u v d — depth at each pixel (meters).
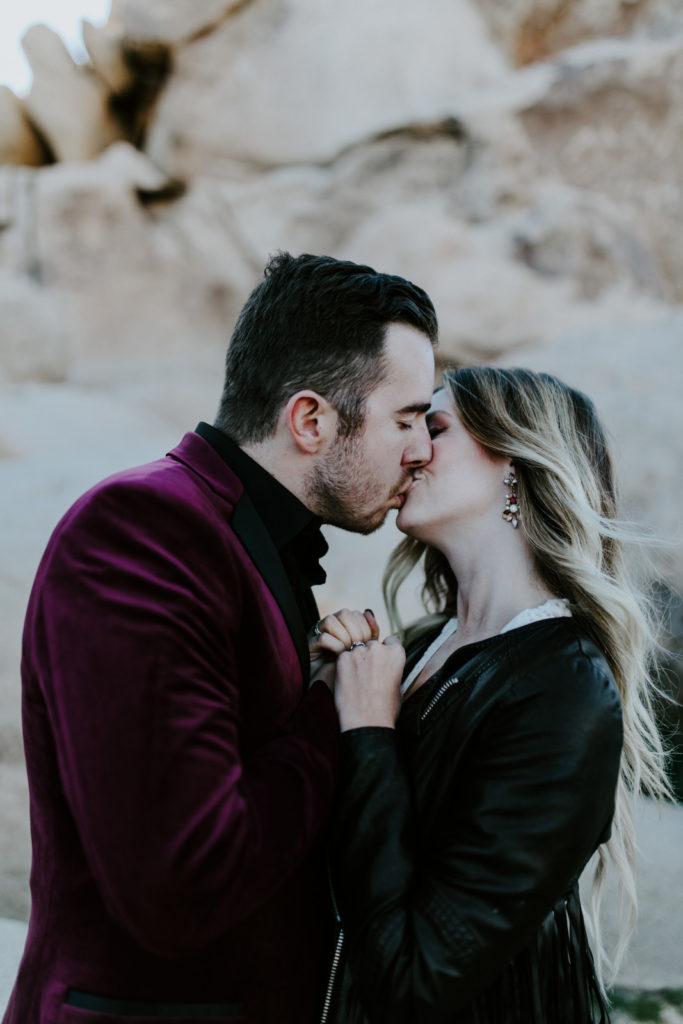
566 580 1.55
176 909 1.10
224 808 1.14
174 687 1.14
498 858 1.25
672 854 3.00
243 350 1.50
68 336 8.57
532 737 1.31
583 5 9.45
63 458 4.98
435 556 2.01
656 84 8.68
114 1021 1.23
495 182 8.59
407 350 1.46
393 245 8.19
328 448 1.45
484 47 9.42
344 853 1.35
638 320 7.80
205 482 1.41
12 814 3.06
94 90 9.97
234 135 9.50
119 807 1.09
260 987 1.31
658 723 3.57
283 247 9.10
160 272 9.49
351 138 9.13
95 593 1.19
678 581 3.74
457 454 1.62
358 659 1.50
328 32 9.43
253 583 1.36
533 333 7.72
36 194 9.34
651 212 8.82
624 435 4.48
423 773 1.41
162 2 9.40
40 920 1.33
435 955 1.23
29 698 1.33
